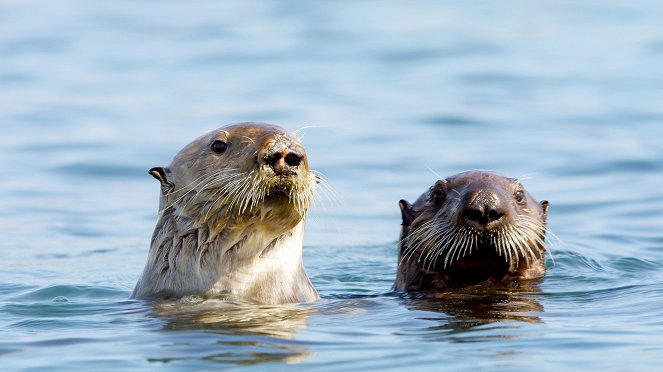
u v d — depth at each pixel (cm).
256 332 1531
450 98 4409
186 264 1767
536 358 1376
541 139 3734
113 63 5269
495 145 3666
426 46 5456
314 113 4128
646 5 6638
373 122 4016
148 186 3350
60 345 1472
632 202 3042
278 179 1612
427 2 6869
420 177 3306
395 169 3400
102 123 4088
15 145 3775
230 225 1708
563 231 2789
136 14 6694
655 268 2297
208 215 1709
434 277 2000
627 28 5916
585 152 3553
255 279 1766
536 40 5600
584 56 5203
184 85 4728
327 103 4303
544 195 3130
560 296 1881
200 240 1745
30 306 1834
